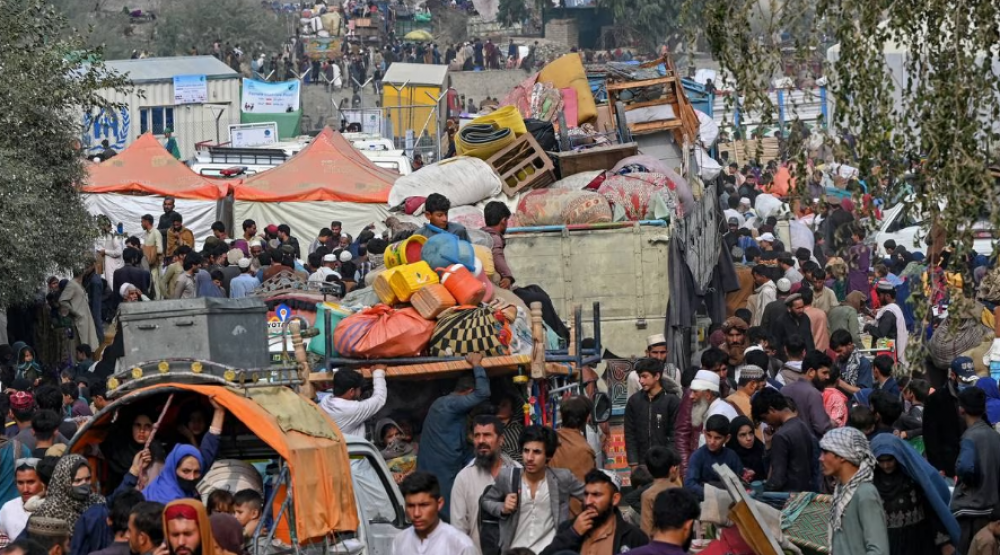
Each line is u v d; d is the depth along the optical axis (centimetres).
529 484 1742
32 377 3291
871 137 1712
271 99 8925
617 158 3559
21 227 3466
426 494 1582
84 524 1553
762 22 1811
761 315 3450
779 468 1931
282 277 2441
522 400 2153
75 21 14200
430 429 1998
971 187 1692
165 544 1380
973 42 1720
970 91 1719
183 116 8644
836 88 1803
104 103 3878
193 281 3738
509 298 2327
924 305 1723
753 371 2225
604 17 14012
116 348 3069
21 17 3691
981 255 3816
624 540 1609
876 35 1745
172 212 4731
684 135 4022
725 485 1565
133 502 1484
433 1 16312
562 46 13775
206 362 1617
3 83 3559
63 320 3759
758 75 1803
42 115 3644
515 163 3594
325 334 2116
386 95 9119
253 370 1636
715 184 3488
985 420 2012
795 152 1848
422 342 2089
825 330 3094
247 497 1552
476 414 2033
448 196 3509
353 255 4109
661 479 1812
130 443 1711
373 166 5503
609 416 2427
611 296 3053
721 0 1814
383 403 2038
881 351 3194
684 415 2216
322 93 12225
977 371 2836
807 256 4144
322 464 1577
